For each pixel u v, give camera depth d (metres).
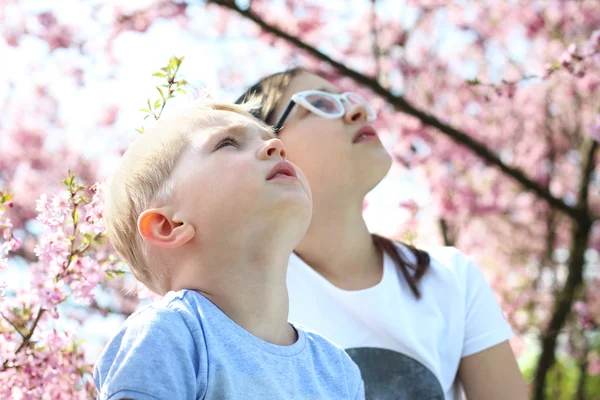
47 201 1.58
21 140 4.52
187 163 1.23
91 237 1.60
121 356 1.08
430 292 1.81
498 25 5.20
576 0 5.09
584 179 4.05
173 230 1.20
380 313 1.74
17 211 4.35
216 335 1.14
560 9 5.10
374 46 4.24
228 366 1.12
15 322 1.62
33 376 1.58
